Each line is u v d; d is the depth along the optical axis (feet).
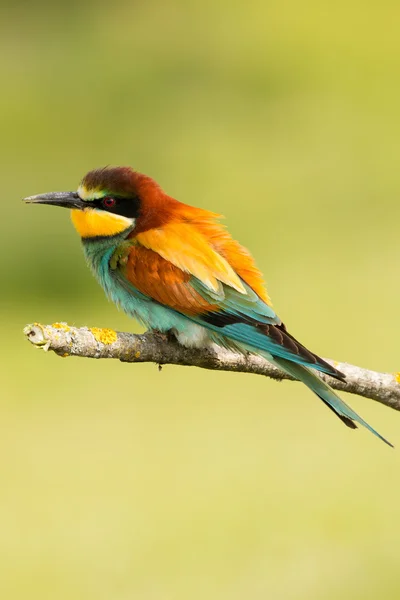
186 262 19.38
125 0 78.02
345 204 51.26
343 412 17.44
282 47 70.79
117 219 20.17
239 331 18.84
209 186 53.06
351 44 71.31
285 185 52.95
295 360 18.01
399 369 37.58
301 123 60.75
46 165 54.54
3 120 58.34
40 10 76.54
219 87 65.05
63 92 62.75
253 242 47.75
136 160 55.62
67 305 42.60
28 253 45.27
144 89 64.64
